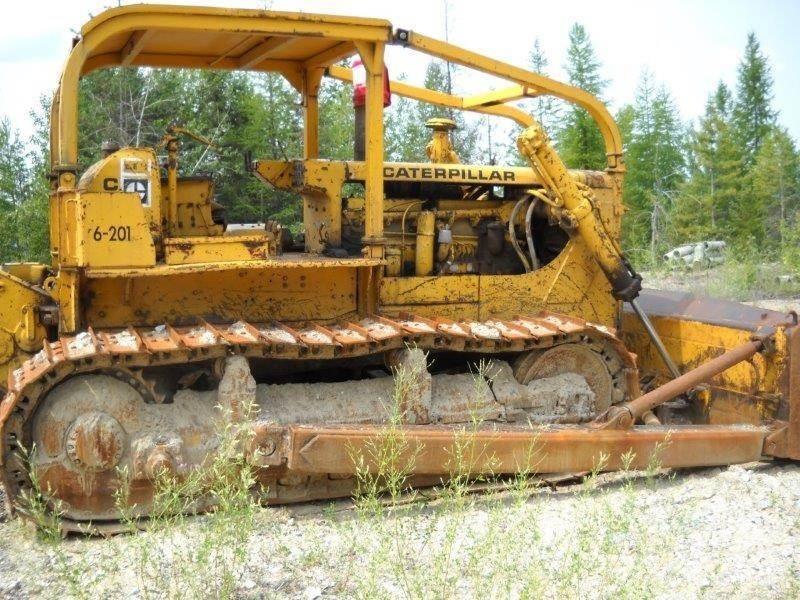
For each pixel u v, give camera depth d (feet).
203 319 17.65
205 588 12.85
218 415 16.35
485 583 12.92
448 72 78.13
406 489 17.48
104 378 15.88
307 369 19.36
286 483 16.90
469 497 17.40
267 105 66.39
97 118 61.05
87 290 16.96
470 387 19.08
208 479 15.72
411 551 14.20
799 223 69.26
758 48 147.13
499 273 22.81
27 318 17.39
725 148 109.91
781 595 13.01
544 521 15.85
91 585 12.41
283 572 13.55
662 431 18.37
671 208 98.63
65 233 16.11
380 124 18.31
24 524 15.71
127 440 15.75
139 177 16.98
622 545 14.55
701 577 13.58
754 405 19.89
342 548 14.39
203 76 64.39
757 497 17.24
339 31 17.61
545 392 19.60
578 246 21.98
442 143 26.91
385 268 21.35
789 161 108.27
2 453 14.94
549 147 20.89
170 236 18.84
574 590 12.78
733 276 48.26
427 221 21.68
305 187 20.44
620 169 22.95
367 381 18.30
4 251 41.81
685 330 22.31
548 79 21.22
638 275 21.90
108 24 16.01
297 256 19.72
